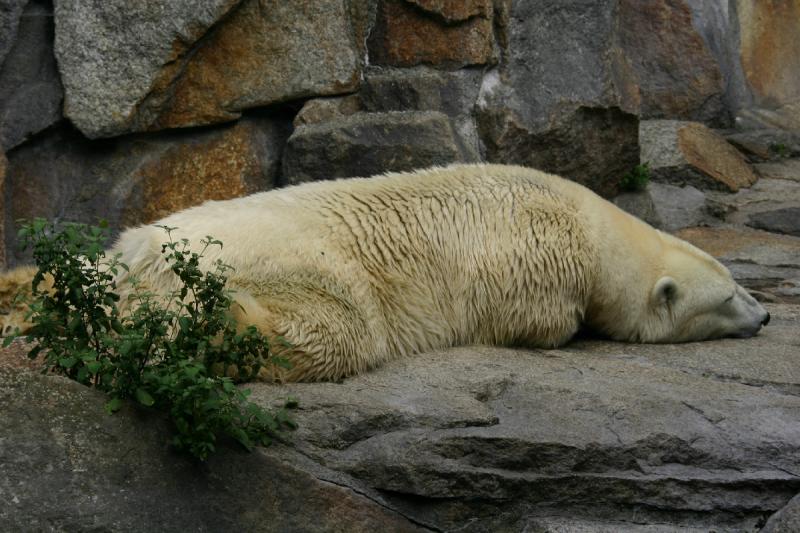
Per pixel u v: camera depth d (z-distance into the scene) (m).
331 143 13.38
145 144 13.77
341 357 9.01
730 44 23.80
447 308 10.09
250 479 7.42
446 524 7.85
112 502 6.98
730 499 8.00
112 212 13.48
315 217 9.65
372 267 9.61
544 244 10.23
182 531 7.07
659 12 22.77
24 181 13.34
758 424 8.54
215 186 13.98
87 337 7.52
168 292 8.74
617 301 10.78
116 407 7.27
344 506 7.57
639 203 16.86
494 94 14.84
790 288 14.47
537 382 9.05
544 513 7.98
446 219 10.15
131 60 13.27
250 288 8.93
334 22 14.04
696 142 20.66
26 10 13.32
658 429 8.33
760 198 19.66
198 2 13.16
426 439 7.91
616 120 15.91
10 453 6.91
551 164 15.37
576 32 15.52
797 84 24.95
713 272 11.30
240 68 13.80
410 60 14.68
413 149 13.38
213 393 7.49
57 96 13.36
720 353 10.66
